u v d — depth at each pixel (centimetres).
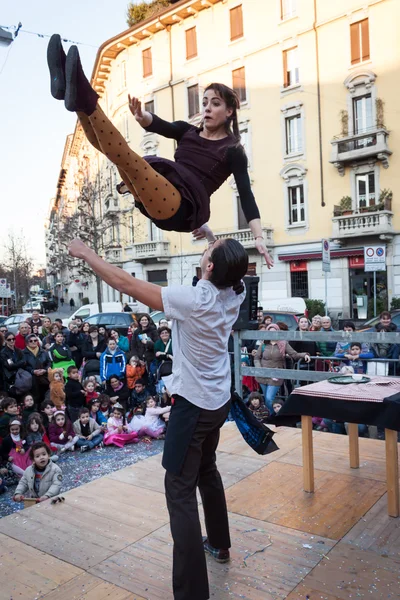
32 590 209
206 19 2203
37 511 288
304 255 2014
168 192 177
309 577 215
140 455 591
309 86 1955
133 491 314
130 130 2517
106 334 859
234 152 206
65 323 1681
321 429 569
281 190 2075
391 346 643
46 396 657
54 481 465
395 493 270
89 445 617
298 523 265
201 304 187
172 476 191
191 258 2388
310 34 1934
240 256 194
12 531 264
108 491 315
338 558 229
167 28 2316
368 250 1195
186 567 181
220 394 199
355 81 1841
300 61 1972
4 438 546
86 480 509
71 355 790
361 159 1861
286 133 2050
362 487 312
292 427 455
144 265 2558
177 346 197
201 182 200
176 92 2328
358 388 308
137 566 226
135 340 800
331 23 1888
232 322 204
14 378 646
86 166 2848
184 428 191
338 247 1948
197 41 2239
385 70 1783
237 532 256
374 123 1816
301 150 2014
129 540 251
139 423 655
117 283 182
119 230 2672
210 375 195
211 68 2206
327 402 295
